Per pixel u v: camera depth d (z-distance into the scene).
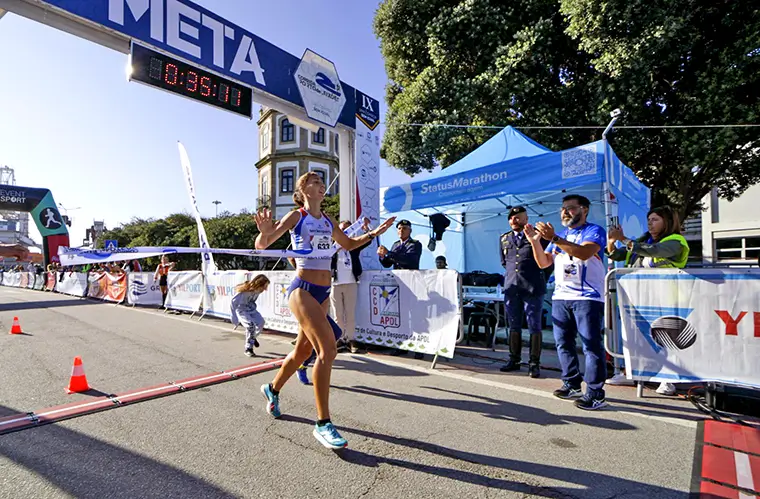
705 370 3.39
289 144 32.75
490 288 7.18
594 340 3.39
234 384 4.14
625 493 2.13
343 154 7.88
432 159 12.05
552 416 3.25
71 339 6.76
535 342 4.44
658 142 9.75
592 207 7.87
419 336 5.09
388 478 2.30
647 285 3.65
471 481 2.27
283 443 2.75
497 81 9.84
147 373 4.57
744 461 2.47
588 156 5.33
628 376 3.70
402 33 11.87
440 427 3.03
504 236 4.89
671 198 11.61
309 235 2.89
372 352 5.68
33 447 2.70
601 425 3.06
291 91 6.93
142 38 5.30
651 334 3.62
